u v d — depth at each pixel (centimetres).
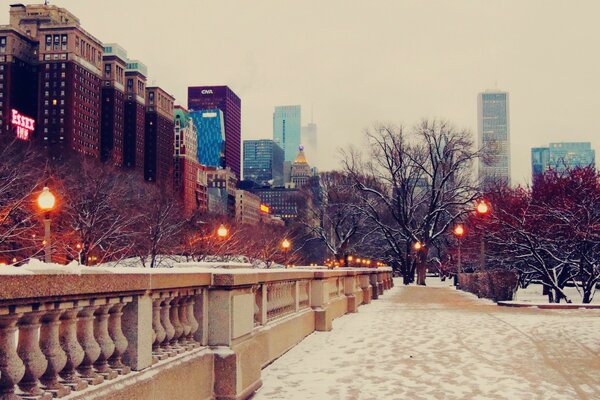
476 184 6169
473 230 4334
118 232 3616
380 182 6662
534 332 1559
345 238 7288
